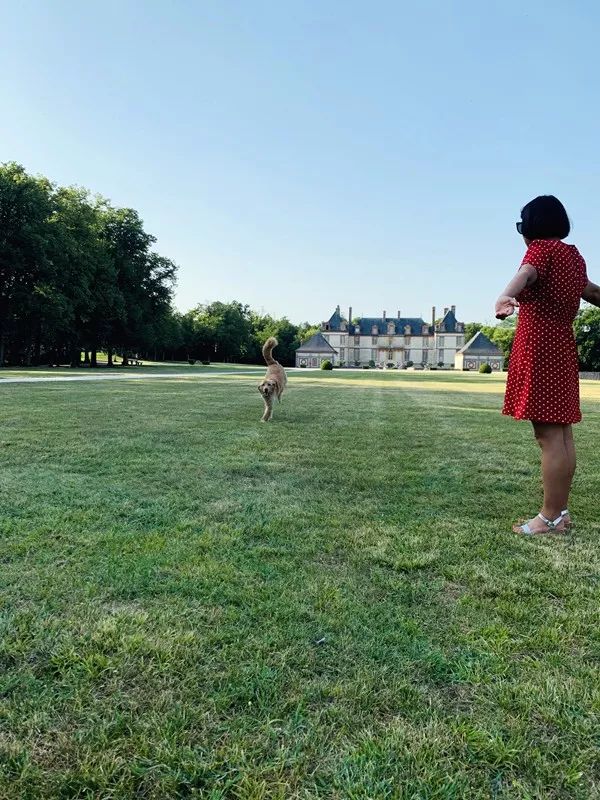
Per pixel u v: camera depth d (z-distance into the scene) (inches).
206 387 693.9
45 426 286.7
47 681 65.5
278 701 62.2
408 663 70.1
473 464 209.3
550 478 123.0
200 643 73.9
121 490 156.6
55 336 1537.9
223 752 54.3
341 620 81.1
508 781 51.7
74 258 1418.6
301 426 317.1
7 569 98.0
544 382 117.6
